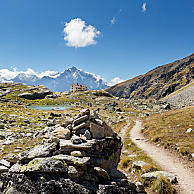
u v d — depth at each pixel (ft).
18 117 134.31
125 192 30.17
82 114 38.29
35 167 24.68
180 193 35.65
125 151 76.64
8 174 24.80
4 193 22.66
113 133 42.63
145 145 81.66
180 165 51.26
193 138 72.02
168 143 71.82
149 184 40.09
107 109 299.79
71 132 36.09
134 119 205.98
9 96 467.93
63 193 24.04
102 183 29.07
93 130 35.68
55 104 414.21
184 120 113.29
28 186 23.47
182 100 621.31
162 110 288.30
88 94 614.34
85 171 28.14
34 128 97.60
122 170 53.98
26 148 58.34
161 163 54.24
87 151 30.86
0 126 91.76
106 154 34.91
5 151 54.24
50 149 29.60
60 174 26.12
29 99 487.61
